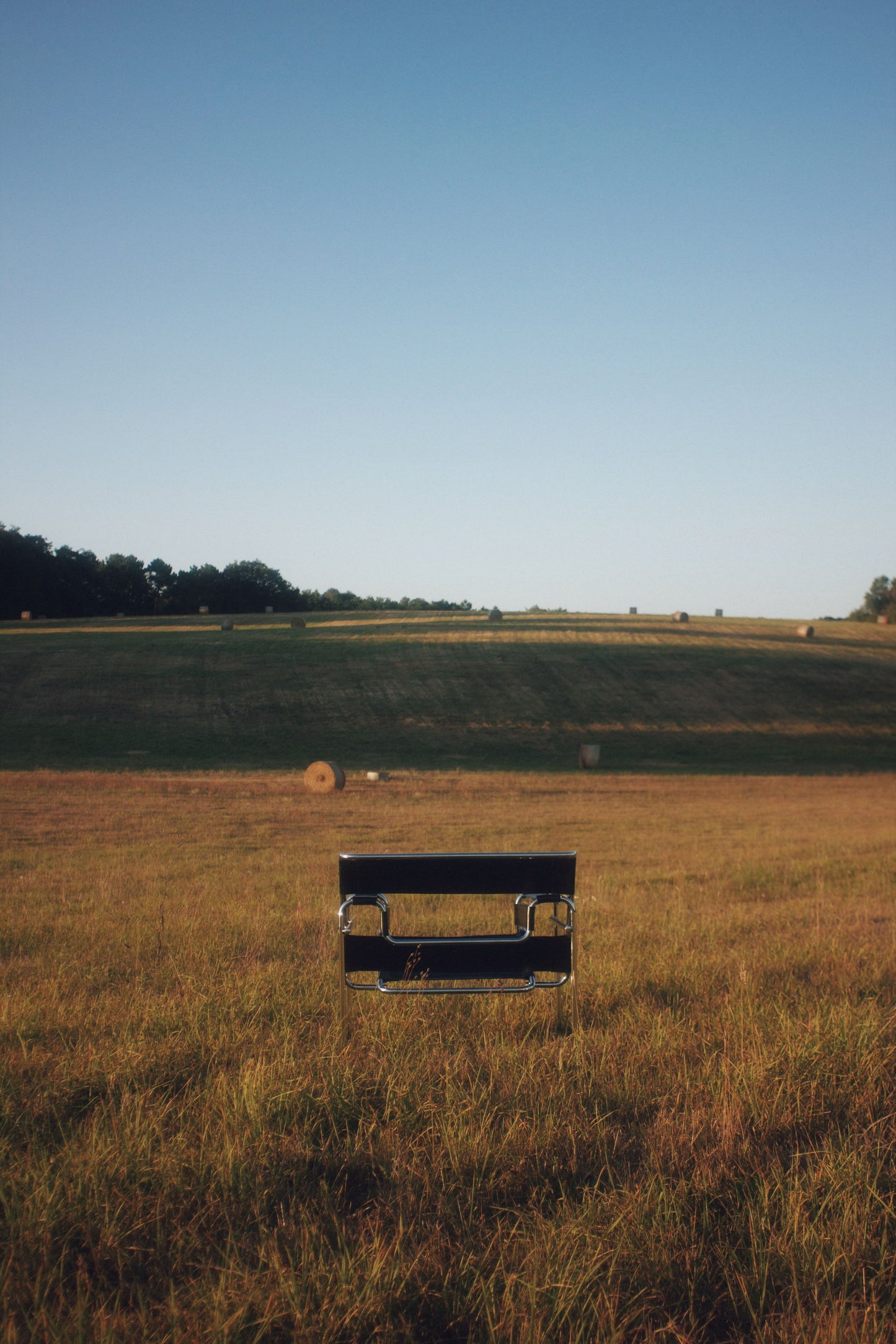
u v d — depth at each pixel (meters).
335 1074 3.38
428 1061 3.65
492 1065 3.63
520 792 28.95
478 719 47.72
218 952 5.82
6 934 6.65
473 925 7.04
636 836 18.14
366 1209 2.63
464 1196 2.68
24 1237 2.35
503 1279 2.25
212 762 36.62
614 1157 2.95
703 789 31.42
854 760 43.53
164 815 20.98
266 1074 3.34
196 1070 3.58
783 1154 2.96
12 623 81.44
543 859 4.27
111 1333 1.99
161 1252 2.36
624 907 8.37
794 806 26.59
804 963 5.64
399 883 4.26
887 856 13.61
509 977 4.20
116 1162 2.70
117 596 119.12
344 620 81.81
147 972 5.34
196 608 125.62
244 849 15.35
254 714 46.34
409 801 25.92
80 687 49.06
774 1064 3.51
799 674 59.50
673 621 82.50
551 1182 2.79
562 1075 3.48
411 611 96.00
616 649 63.81
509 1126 3.02
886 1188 2.74
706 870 12.00
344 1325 2.06
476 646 63.12
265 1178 2.71
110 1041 3.88
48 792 24.97
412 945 4.19
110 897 9.19
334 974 5.22
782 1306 2.23
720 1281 2.34
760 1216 2.54
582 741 45.31
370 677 53.94
